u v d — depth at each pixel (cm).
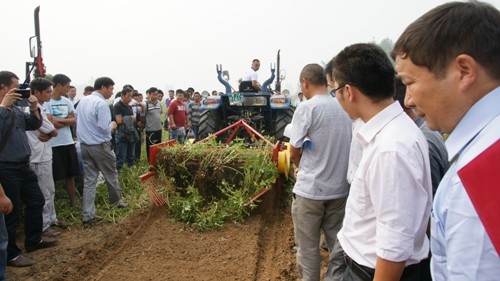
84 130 527
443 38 93
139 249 426
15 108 418
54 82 548
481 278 81
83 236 485
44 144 481
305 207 288
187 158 507
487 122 88
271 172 489
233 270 371
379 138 154
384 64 163
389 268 143
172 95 1473
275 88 1103
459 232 84
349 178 246
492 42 89
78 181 642
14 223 404
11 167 399
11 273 387
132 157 825
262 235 464
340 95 179
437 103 98
